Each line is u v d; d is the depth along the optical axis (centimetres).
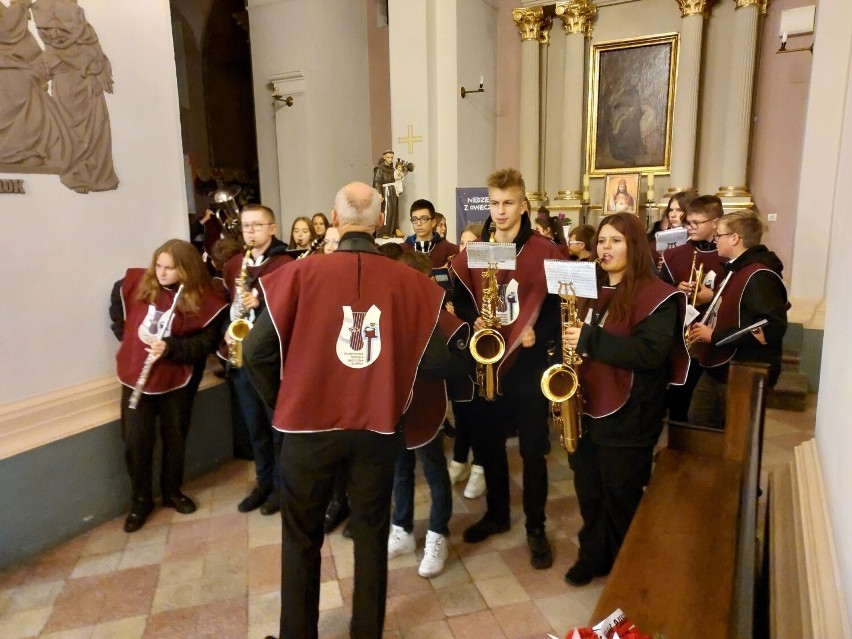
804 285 464
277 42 705
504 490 255
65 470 264
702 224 303
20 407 249
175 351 270
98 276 280
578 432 204
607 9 677
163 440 288
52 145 255
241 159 962
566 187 710
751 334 252
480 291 232
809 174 453
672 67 649
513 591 223
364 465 171
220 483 323
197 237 648
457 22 639
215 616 213
